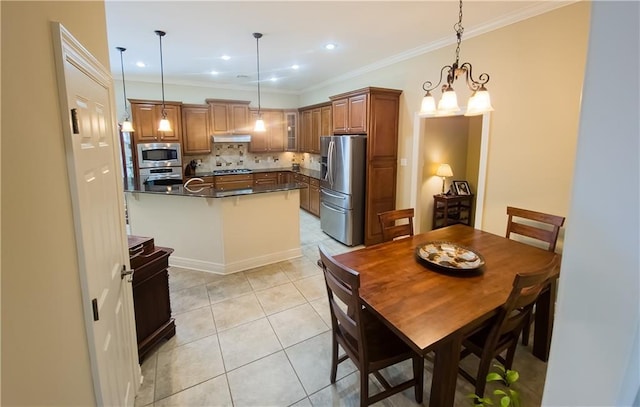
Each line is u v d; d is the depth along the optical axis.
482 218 3.40
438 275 1.91
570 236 0.54
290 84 6.37
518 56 2.94
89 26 1.35
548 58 2.74
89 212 1.18
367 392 1.67
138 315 2.17
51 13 0.96
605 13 0.47
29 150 0.80
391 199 4.56
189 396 1.93
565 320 0.57
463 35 3.36
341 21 3.09
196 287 3.32
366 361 1.62
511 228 2.79
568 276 0.55
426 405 1.86
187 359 2.24
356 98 4.34
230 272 3.69
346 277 1.52
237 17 2.99
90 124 1.26
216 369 2.15
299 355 2.29
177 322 2.68
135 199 3.84
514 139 3.05
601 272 0.51
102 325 1.26
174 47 3.87
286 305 2.96
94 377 1.16
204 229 3.67
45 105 0.89
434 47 3.72
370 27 3.25
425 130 4.55
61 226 0.97
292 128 6.97
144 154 5.45
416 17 2.97
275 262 4.00
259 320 2.72
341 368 2.16
